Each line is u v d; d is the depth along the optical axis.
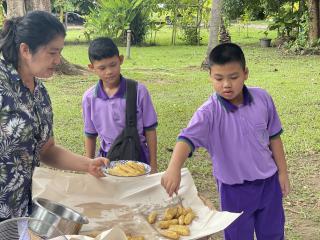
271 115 2.99
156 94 9.95
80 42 21.92
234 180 2.94
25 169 2.37
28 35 2.20
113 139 3.41
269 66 13.85
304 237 4.20
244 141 2.88
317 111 8.31
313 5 16.88
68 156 2.71
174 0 21.25
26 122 2.26
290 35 19.22
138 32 21.28
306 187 5.21
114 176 2.61
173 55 17.39
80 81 11.62
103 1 20.95
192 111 8.41
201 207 2.46
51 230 1.84
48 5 12.45
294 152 6.27
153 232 2.23
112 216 2.36
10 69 2.25
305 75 12.12
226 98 2.82
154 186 2.57
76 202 2.42
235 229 2.99
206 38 23.33
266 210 3.01
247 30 24.47
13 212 2.34
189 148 2.74
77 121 7.88
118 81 3.42
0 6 18.12
